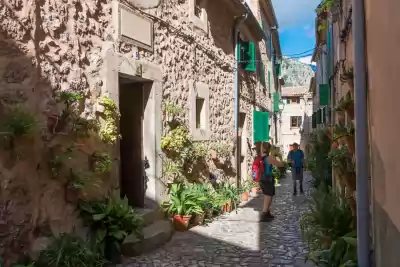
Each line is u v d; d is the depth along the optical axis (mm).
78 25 5434
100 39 5883
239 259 5824
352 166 5027
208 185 9320
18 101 4398
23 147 4395
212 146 9828
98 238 5293
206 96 9625
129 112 7383
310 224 5543
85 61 5562
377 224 3584
